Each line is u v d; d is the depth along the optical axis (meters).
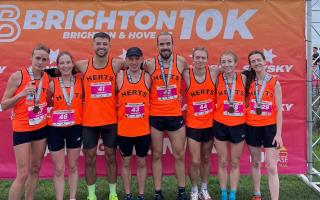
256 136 4.79
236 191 5.29
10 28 5.43
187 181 6.21
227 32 5.48
